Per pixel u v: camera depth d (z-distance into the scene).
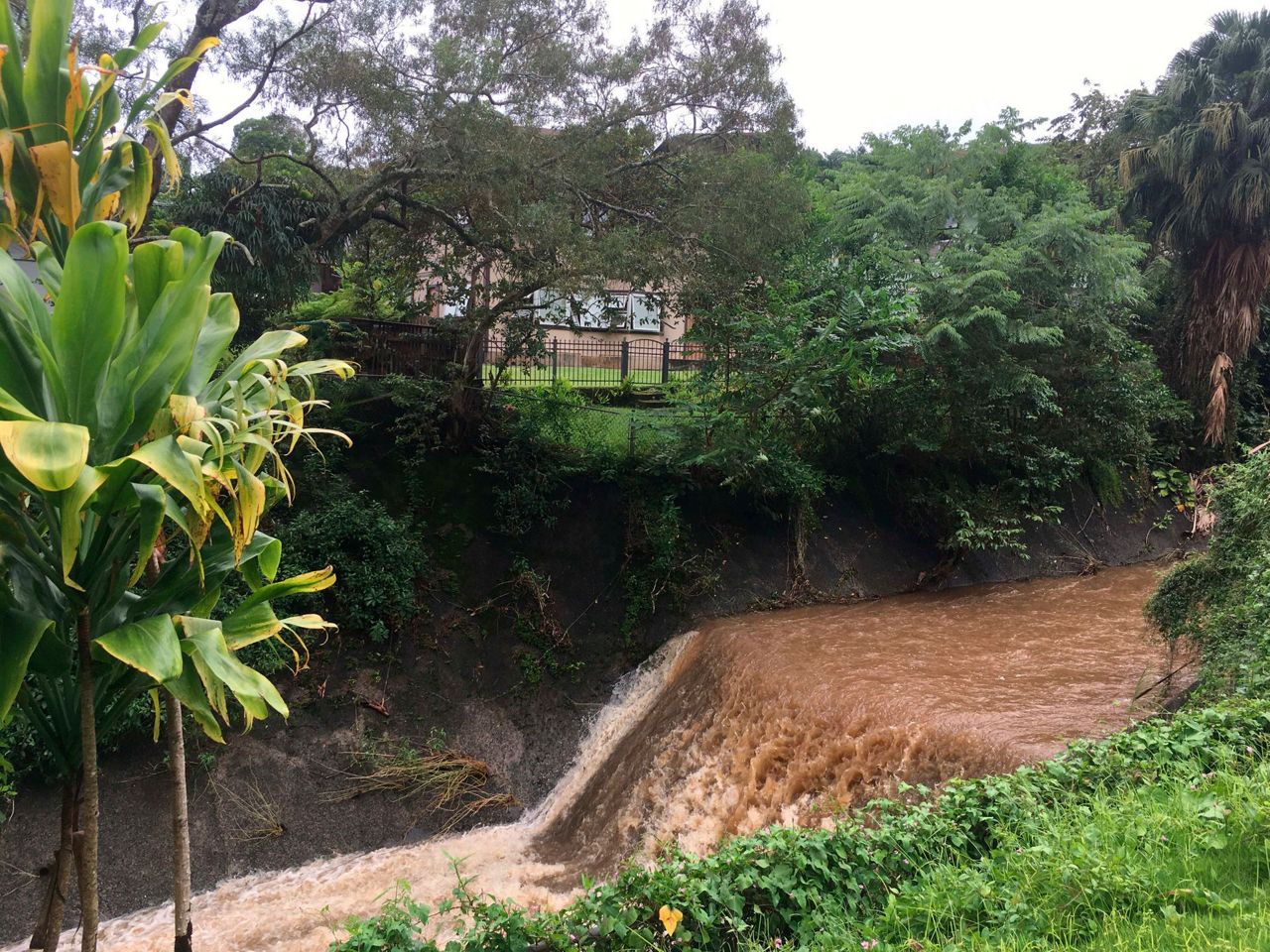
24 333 3.92
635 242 13.15
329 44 12.64
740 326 14.05
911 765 8.30
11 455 3.38
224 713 4.39
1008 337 15.20
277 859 10.22
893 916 4.58
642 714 12.45
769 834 5.39
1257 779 5.07
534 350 14.62
